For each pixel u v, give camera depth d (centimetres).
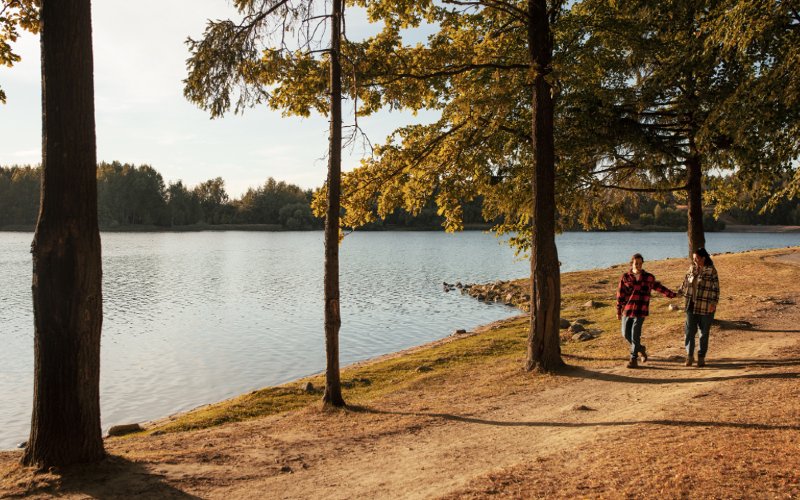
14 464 614
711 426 661
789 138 1034
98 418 627
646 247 9144
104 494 541
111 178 15725
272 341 2203
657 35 1222
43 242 591
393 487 572
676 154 1311
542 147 1123
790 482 467
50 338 596
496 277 4734
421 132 1277
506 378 1139
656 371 1066
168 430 976
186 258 7125
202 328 2495
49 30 594
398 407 983
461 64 1117
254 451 724
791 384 823
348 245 10494
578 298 2600
